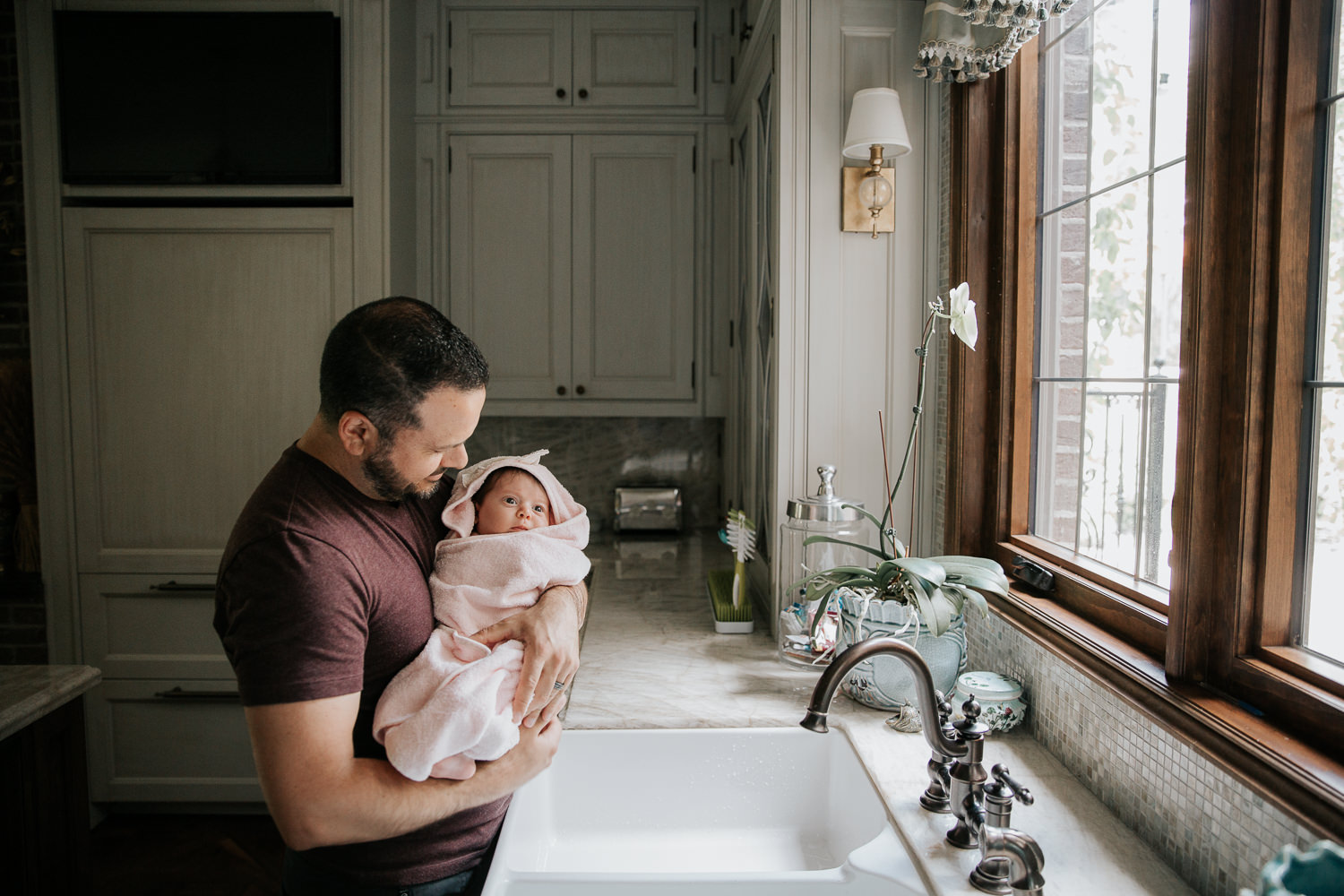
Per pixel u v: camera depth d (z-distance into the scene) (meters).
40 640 2.46
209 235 2.35
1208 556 0.98
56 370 2.36
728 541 2.00
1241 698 0.95
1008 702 1.34
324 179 2.32
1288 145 0.88
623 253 2.93
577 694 1.54
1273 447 0.92
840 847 1.33
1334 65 0.86
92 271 2.35
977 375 1.65
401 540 1.03
